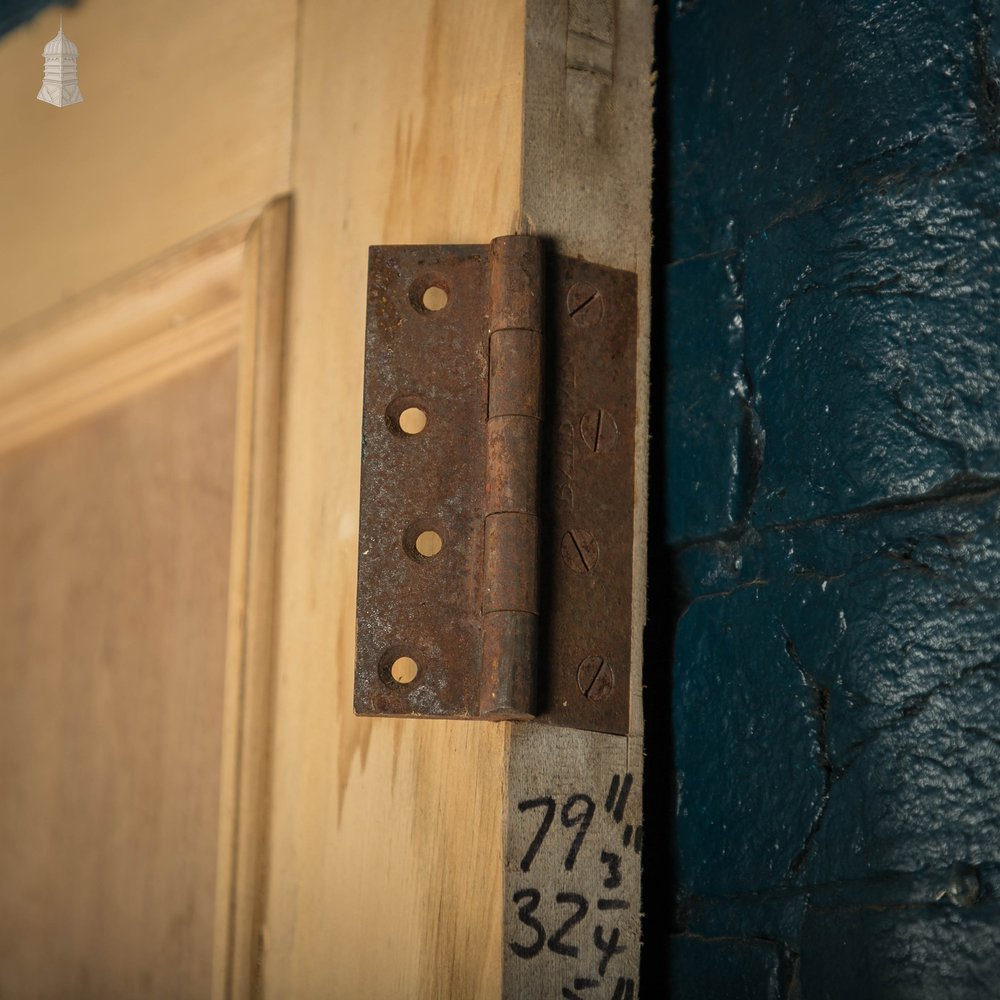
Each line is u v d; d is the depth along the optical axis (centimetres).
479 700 43
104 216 58
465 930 43
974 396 44
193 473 54
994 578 43
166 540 55
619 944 44
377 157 48
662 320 49
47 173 60
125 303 56
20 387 60
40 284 60
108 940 54
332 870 46
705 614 48
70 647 58
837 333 46
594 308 46
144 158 57
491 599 43
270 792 49
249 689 49
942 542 44
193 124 55
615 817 44
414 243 47
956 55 45
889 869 44
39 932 57
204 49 55
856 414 46
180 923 52
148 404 57
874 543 45
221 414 53
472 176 46
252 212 52
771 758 46
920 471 44
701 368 49
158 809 54
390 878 45
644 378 46
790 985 45
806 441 46
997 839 42
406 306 45
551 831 44
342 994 45
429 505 44
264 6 53
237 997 48
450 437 45
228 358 53
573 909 44
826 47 47
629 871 44
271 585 49
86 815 56
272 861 48
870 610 45
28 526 61
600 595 45
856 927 44
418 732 45
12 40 63
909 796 44
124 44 58
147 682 55
